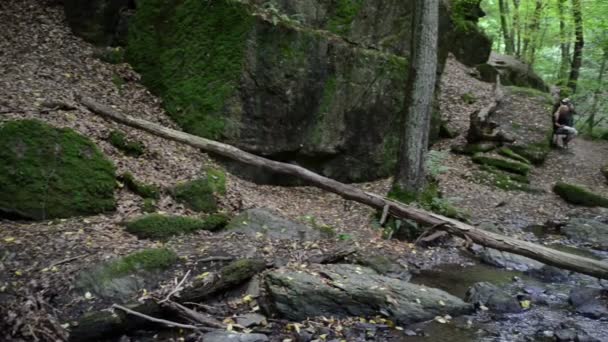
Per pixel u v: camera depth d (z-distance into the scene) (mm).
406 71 12516
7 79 8812
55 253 5840
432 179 10773
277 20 10398
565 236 10336
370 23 12172
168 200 7695
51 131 7164
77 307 5152
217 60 10297
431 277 7523
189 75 10453
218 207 8094
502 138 15094
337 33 11695
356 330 5539
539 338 5660
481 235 7859
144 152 8531
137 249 6250
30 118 7680
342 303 5855
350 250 7453
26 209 6613
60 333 4727
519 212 11812
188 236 7031
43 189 6797
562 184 13203
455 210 9695
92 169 7246
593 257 9031
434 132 14945
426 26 8875
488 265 8289
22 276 5344
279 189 10453
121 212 7191
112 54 11062
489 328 5863
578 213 12164
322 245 7594
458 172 13711
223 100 10109
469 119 16766
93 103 8961
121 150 8320
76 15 11414
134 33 11094
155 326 5375
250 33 10141
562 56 23359
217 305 5824
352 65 11523
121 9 11477
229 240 7109
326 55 11078
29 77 9188
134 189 7617
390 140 12469
